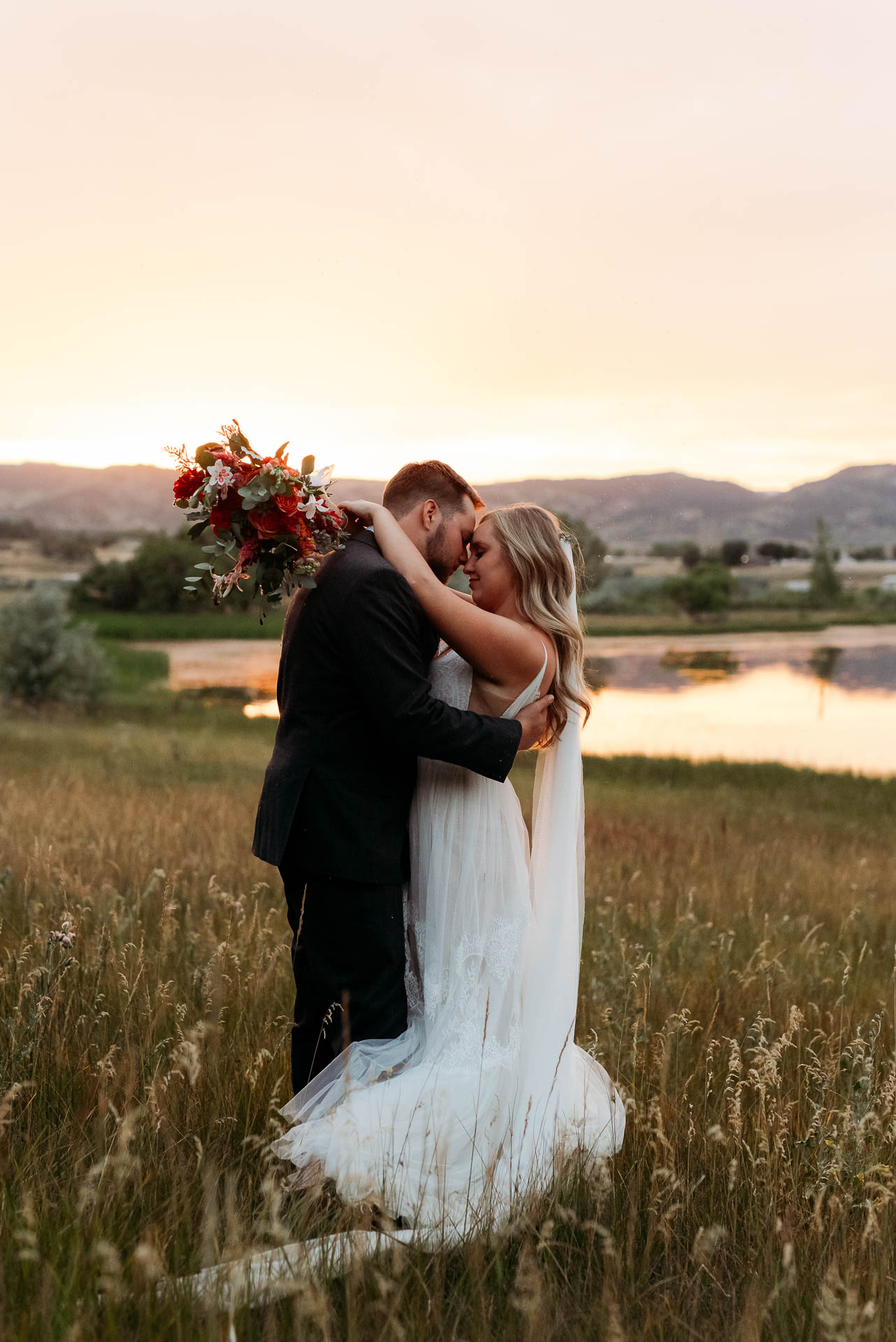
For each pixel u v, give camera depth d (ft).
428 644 9.42
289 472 8.67
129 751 60.70
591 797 55.11
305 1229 7.78
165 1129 8.71
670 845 36.50
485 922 9.43
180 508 8.87
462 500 10.05
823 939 21.77
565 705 9.98
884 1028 14.48
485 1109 8.86
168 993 11.76
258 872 21.83
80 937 13.58
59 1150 8.48
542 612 9.57
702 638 277.44
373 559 9.12
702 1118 9.88
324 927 9.35
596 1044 11.59
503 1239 7.69
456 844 9.50
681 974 16.47
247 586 9.02
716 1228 7.48
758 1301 6.93
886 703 138.72
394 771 9.43
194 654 200.13
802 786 67.05
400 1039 9.27
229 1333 6.05
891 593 428.15
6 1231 6.97
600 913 20.65
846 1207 8.18
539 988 9.70
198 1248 7.17
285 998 13.23
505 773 8.96
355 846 9.17
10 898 16.72
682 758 79.56
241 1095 9.80
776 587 479.41
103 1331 6.06
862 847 43.24
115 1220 7.31
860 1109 9.47
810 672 182.50
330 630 9.05
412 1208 8.29
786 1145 9.18
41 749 59.06
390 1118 8.64
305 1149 8.64
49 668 101.96
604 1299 6.64
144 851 21.75
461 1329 6.90
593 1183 8.32
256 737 82.74
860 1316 6.63
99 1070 9.57
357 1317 6.56
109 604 326.44
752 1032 11.32
